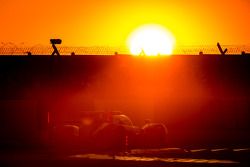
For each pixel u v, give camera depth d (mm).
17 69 114500
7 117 113250
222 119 113562
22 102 113188
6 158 70750
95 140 89250
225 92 113812
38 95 112688
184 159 70312
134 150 83438
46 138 100062
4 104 113688
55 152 81625
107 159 68500
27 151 84000
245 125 112750
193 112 114500
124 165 65562
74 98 113188
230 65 114125
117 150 85188
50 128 94938
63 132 90375
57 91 113000
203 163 64438
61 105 111938
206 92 114375
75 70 114125
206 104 114312
